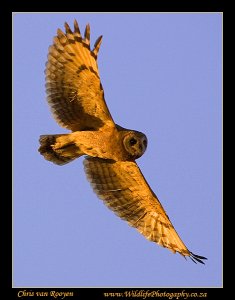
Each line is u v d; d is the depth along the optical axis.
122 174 14.21
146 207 14.45
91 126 13.48
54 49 13.20
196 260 14.14
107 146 13.55
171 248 14.30
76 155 13.72
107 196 14.41
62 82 13.23
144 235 14.41
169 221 14.19
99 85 12.91
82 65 13.00
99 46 12.80
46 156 13.60
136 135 13.67
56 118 13.35
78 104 13.27
